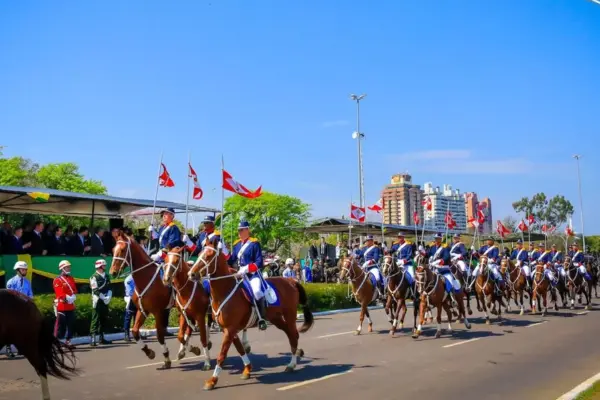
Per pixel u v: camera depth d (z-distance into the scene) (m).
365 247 19.31
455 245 20.41
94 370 11.48
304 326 11.61
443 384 9.96
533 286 23.42
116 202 21.77
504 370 11.29
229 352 13.76
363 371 11.18
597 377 10.24
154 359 12.88
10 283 14.06
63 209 24.25
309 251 38.25
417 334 16.19
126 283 16.08
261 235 58.03
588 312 24.39
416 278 16.41
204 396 9.04
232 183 16.72
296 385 9.87
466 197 92.44
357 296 17.36
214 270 10.02
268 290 10.69
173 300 11.94
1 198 20.23
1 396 9.23
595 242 66.38
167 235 12.53
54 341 8.73
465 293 20.20
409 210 79.50
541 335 16.70
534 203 84.19
